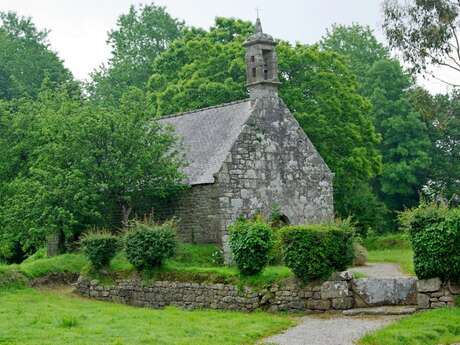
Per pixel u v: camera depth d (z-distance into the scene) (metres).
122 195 30.53
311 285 22.02
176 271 25.48
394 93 61.31
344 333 18.50
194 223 31.69
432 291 20.88
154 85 50.19
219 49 46.12
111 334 18.19
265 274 23.17
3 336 17.77
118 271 27.05
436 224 20.86
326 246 22.02
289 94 43.28
